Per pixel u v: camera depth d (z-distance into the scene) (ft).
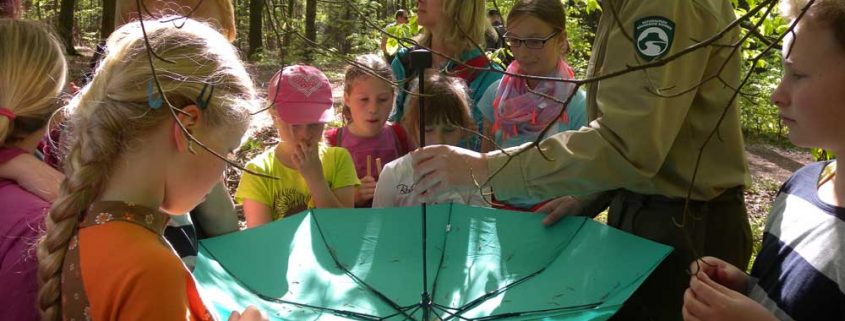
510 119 9.75
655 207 6.65
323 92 8.07
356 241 6.56
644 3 6.01
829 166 5.08
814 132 4.56
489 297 5.86
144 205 3.97
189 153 4.03
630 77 6.03
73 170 3.93
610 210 7.20
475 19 10.85
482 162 6.25
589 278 5.89
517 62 9.98
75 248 3.85
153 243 3.86
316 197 8.14
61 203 3.84
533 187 6.24
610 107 6.10
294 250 6.42
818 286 4.40
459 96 9.33
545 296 5.76
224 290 5.79
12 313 4.37
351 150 10.17
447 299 5.87
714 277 5.46
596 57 6.84
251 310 4.22
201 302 4.12
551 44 9.52
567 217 6.70
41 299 3.85
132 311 3.64
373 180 9.54
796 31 4.55
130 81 3.94
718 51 6.29
